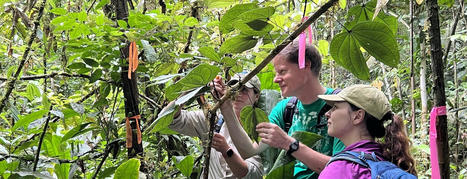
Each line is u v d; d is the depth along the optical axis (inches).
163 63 79.4
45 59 101.0
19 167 73.8
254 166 87.0
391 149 65.3
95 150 89.5
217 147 81.6
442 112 46.3
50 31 86.7
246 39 58.2
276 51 51.8
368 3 58.1
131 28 76.6
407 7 114.1
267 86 111.8
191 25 82.6
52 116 88.6
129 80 80.8
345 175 61.5
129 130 76.0
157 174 83.0
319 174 70.6
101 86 84.4
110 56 81.4
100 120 83.5
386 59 54.0
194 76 54.4
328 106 77.1
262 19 53.7
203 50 59.6
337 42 54.2
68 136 81.0
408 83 163.3
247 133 71.2
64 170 82.5
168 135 102.2
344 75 226.1
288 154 70.4
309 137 73.5
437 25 45.2
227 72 71.2
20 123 76.7
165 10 102.3
